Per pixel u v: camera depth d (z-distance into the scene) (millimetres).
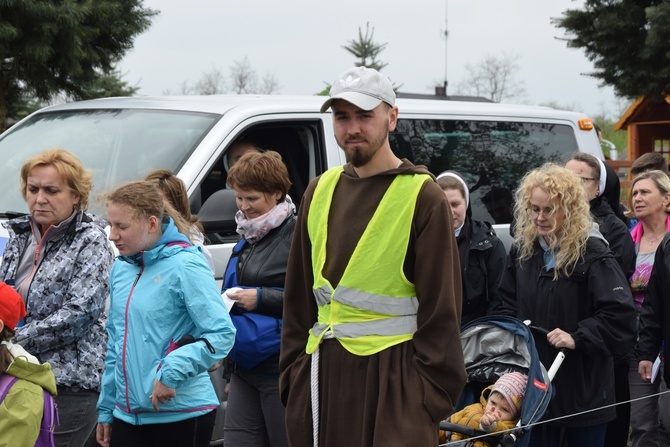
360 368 3557
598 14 18797
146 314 4332
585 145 7875
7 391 3910
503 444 4465
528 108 7676
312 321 3791
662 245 5551
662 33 17438
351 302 3553
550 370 4770
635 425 5820
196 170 5742
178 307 4355
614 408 5098
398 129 6730
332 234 3627
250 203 4895
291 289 3840
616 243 5828
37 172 4625
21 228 4762
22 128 6914
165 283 4332
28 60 11977
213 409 4508
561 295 4969
